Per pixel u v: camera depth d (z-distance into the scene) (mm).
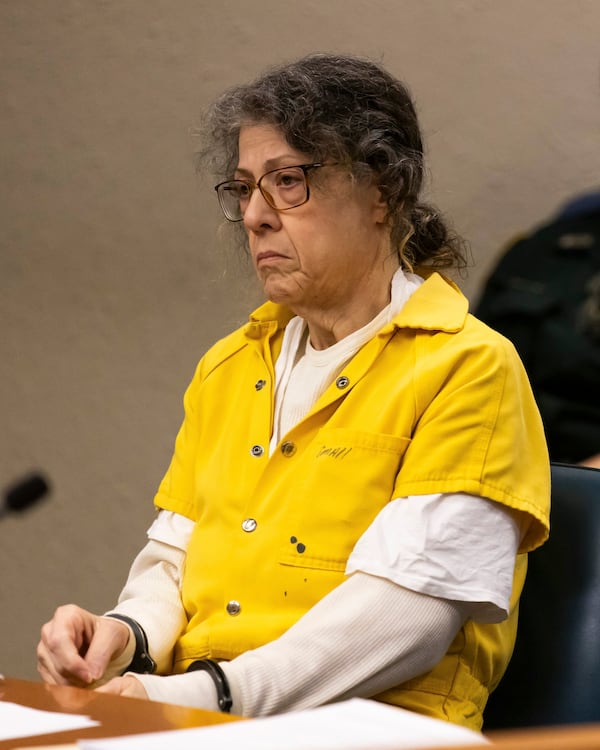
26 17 11164
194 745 3129
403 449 5516
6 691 4301
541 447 5637
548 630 5805
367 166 5750
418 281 6094
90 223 10977
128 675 4883
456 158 9852
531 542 5527
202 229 10602
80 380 10969
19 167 11180
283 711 5012
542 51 9727
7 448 11133
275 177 5738
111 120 10938
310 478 5590
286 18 10352
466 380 5480
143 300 10797
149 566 6352
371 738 3207
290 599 5539
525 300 8086
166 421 10688
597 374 7836
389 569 5180
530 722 5734
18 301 11180
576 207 8258
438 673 5461
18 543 11062
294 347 6141
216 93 10570
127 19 10883
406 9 10023
